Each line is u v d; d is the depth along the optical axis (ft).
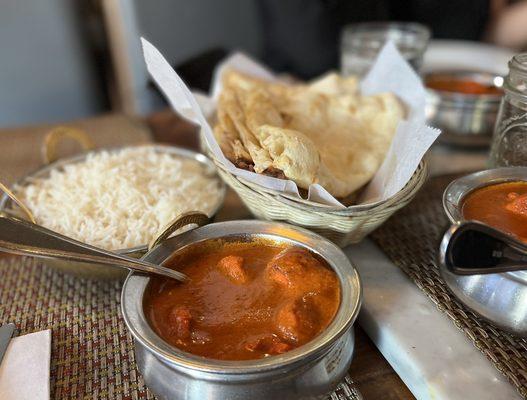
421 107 3.34
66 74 7.46
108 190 2.99
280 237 2.43
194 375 1.80
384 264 2.85
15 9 6.73
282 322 2.00
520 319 2.10
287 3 6.85
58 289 2.81
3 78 7.09
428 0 7.32
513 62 2.67
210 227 2.48
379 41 4.89
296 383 1.87
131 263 2.15
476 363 2.19
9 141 4.50
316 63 7.03
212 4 7.86
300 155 2.49
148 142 4.43
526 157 2.75
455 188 2.43
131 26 7.34
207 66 5.66
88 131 4.68
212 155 2.72
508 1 8.23
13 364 2.19
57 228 2.80
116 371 2.27
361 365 2.35
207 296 2.19
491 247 1.95
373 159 2.99
